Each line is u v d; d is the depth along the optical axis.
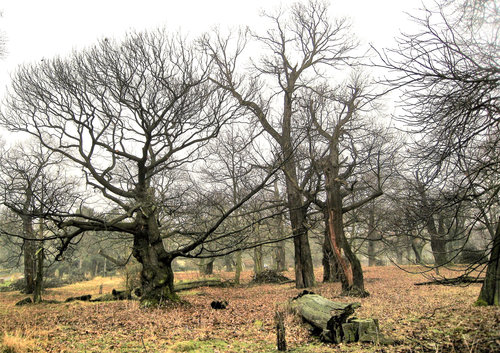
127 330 10.71
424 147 7.86
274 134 20.17
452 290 16.34
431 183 8.30
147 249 15.77
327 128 20.66
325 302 9.32
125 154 15.45
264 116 19.80
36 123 15.20
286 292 20.52
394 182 23.06
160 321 11.92
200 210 18.09
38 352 8.44
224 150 22.58
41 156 20.42
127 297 20.28
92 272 53.00
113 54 14.68
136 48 14.62
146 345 8.97
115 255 43.56
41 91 14.82
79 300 20.84
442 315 9.81
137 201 15.41
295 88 21.72
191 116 15.45
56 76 14.62
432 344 7.13
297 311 10.12
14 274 51.69
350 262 17.28
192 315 13.08
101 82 14.64
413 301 13.45
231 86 18.41
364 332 7.96
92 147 15.18
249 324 11.12
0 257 39.88
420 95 7.06
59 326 11.65
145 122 14.71
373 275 29.48
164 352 8.23
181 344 8.64
